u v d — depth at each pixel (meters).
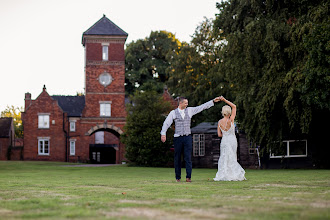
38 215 4.39
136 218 4.06
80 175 17.14
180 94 50.03
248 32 24.95
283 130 26.05
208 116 43.91
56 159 50.16
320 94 21.03
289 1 24.92
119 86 51.06
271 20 24.55
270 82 23.91
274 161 32.56
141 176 15.85
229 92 42.28
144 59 68.88
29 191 7.43
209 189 7.49
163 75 68.88
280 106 25.23
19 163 38.06
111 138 58.84
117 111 50.91
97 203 5.41
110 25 51.34
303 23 22.94
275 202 5.25
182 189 7.52
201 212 4.45
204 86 45.97
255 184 8.77
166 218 4.05
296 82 22.08
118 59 51.12
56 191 7.36
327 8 22.00
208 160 40.22
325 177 12.05
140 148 38.59
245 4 26.88
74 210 4.73
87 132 50.53
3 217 4.32
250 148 36.72
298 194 6.31
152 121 39.06
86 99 50.66
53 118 50.47
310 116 22.45
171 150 40.12
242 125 27.08
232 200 5.57
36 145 50.28
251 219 3.91
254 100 25.89
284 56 23.95
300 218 3.90
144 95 40.31
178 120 10.34
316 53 20.48
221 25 30.14
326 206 4.82
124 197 6.19
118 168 30.53
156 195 6.42
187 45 50.34
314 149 30.22
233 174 10.48
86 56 50.75
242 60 26.34
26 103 53.84
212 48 47.28
